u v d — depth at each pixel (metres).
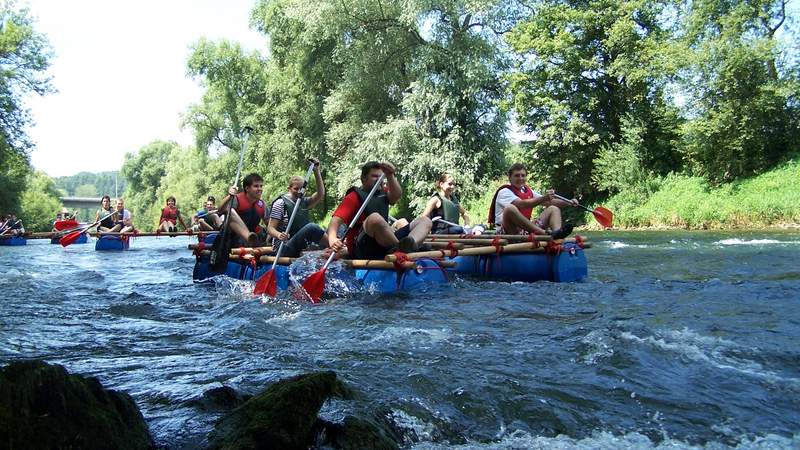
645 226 22.75
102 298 5.94
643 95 25.89
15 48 29.25
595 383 2.86
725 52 22.02
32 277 8.09
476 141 24.86
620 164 24.95
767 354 3.25
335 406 2.38
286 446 1.96
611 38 25.52
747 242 12.34
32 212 61.84
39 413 1.76
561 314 4.59
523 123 27.09
